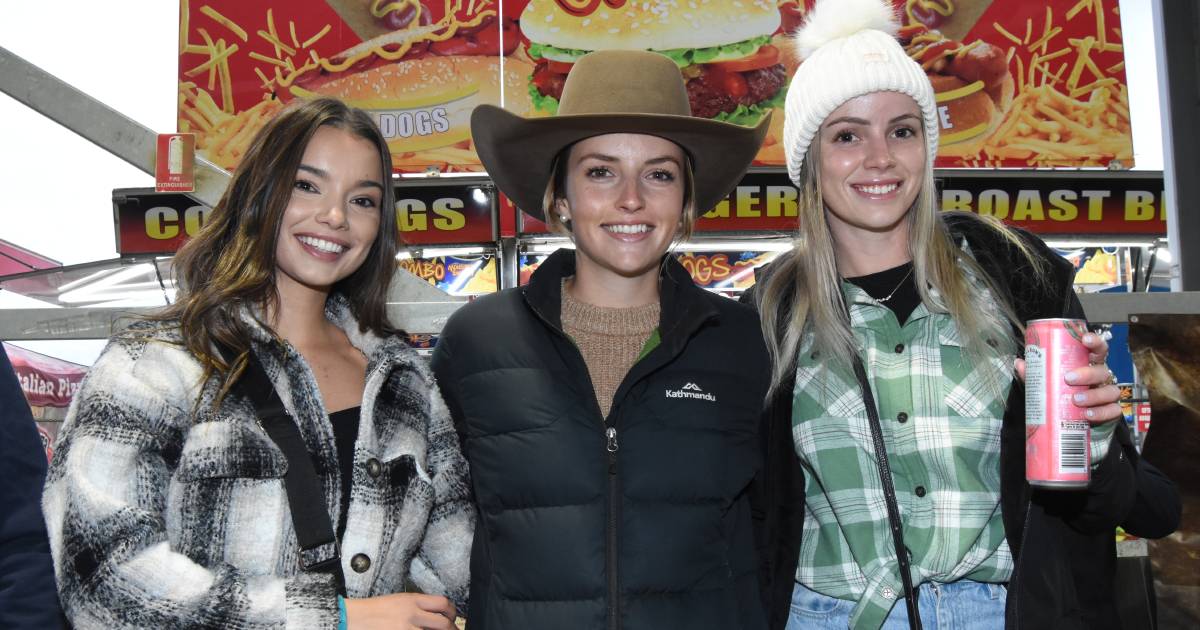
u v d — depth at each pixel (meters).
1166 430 1.93
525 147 1.71
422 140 4.18
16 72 2.28
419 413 1.54
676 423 1.52
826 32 1.62
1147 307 1.94
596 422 1.51
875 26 1.62
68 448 1.23
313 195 1.42
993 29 4.25
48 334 1.92
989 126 4.20
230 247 1.41
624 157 1.60
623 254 1.60
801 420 1.59
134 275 3.91
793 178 1.72
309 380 1.39
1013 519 1.43
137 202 3.76
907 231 1.64
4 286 3.83
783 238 3.84
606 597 1.43
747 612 1.52
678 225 1.70
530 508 1.49
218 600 1.18
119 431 1.23
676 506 1.49
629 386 1.52
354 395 1.49
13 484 1.27
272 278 1.44
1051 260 1.56
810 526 1.60
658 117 1.55
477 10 4.25
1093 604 1.48
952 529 1.45
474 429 1.57
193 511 1.27
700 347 1.61
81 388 1.29
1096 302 1.95
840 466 1.53
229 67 4.25
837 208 1.60
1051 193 3.98
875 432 1.50
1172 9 3.06
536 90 4.22
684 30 4.21
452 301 2.05
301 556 1.29
